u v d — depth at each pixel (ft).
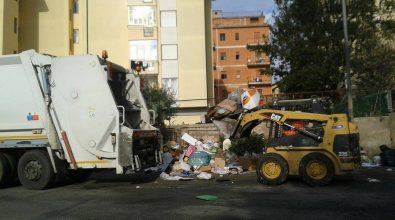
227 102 46.52
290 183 38.93
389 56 95.35
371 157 57.67
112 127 36.88
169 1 131.44
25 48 129.70
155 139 41.06
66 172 39.17
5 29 114.83
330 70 89.66
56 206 29.91
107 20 131.03
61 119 37.65
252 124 41.52
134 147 37.09
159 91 87.25
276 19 101.76
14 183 40.91
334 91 73.92
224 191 35.17
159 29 130.82
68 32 129.90
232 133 41.37
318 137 37.60
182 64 130.52
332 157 37.11
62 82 37.70
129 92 42.47
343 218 25.35
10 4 117.80
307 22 97.40
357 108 64.34
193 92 130.00
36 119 37.83
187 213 26.94
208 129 81.56
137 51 130.31
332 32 93.66
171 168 48.03
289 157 38.24
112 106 36.88
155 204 29.94
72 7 133.59
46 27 130.52
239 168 47.93
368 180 39.88
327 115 37.93
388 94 61.21
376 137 58.23
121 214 27.02
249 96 45.16
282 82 95.81
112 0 131.13
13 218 26.35
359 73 94.84
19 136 38.29
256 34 260.42
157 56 130.52
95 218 26.08
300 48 94.38
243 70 257.96
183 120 129.90
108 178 44.86
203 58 130.82
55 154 37.63
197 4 131.75
